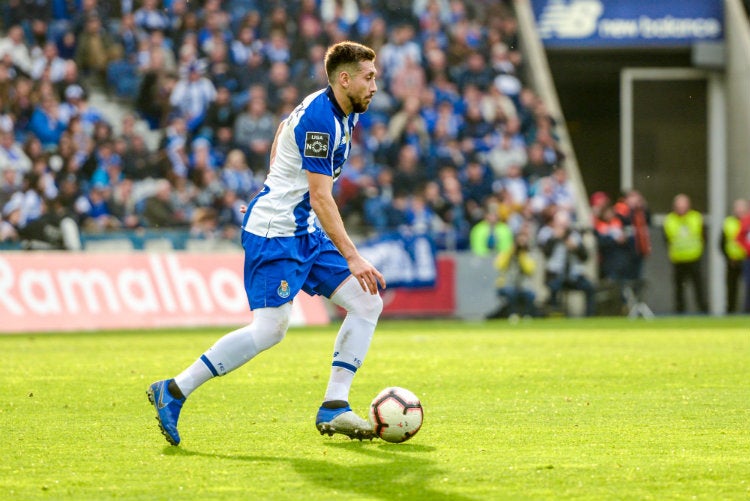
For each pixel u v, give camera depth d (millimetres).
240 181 64812
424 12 79438
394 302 62094
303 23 75375
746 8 87750
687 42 85812
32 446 18172
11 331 52094
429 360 34812
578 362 33875
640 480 15195
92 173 63312
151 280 55719
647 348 39969
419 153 71375
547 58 88250
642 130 88125
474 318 63375
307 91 73562
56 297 53562
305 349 40062
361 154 70875
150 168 64250
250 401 24297
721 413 22172
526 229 64938
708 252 82625
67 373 31016
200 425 20609
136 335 49781
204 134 68062
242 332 18359
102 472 15828
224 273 57719
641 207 67750
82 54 70438
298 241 18422
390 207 65375
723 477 15414
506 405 23516
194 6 74000
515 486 14797
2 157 61938
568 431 19750
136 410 22891
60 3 71750
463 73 77062
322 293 19125
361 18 77000
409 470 15914
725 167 86688
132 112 70812
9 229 56469
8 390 26688
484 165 71312
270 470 15938
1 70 65500
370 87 18094
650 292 79062
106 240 57250
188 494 14320
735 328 53906
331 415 18531
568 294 66188
